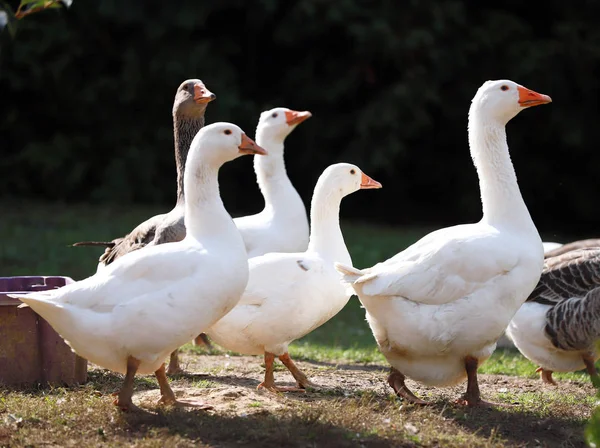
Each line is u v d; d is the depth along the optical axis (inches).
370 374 453.4
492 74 1166.3
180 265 323.3
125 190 1171.3
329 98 1165.7
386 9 1107.3
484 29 1144.8
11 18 414.3
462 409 361.7
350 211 1278.3
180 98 476.4
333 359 512.4
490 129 378.3
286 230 490.3
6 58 1110.4
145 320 318.0
